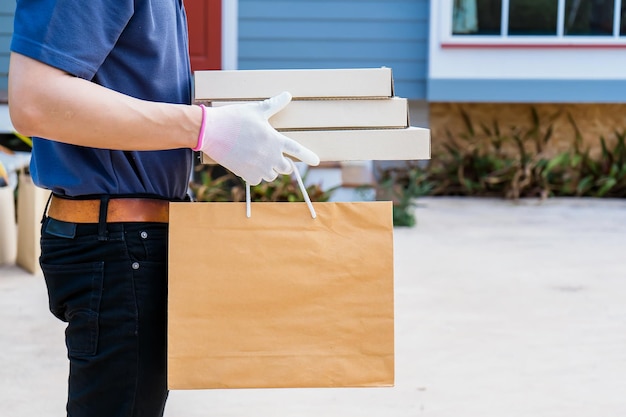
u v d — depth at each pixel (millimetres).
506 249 5738
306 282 1503
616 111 8383
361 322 1516
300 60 7789
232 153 1455
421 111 8359
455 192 8203
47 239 1578
